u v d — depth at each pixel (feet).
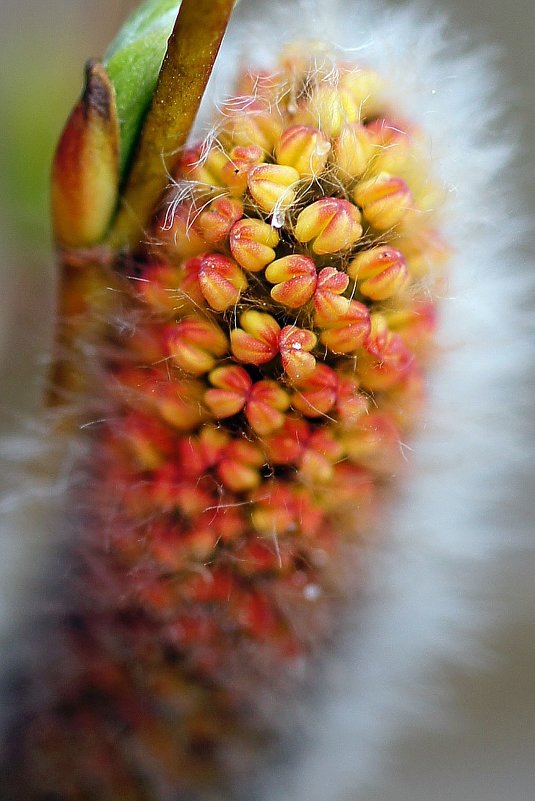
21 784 0.15
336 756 0.16
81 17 0.16
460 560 0.15
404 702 0.16
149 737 0.15
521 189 0.17
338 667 0.15
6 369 0.16
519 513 0.19
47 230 0.16
